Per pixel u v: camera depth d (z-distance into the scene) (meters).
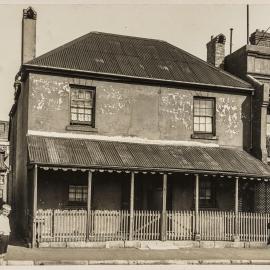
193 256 14.91
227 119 20.36
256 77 21.50
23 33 19.81
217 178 19.59
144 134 19.09
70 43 20.42
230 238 17.89
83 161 16.31
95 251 15.21
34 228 15.65
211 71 21.48
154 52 21.91
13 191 25.61
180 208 18.91
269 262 14.62
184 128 19.69
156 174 18.88
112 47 21.17
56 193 17.38
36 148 16.53
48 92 17.97
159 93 19.50
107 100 18.75
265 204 19.55
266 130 21.03
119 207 18.17
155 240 17.02
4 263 12.64
